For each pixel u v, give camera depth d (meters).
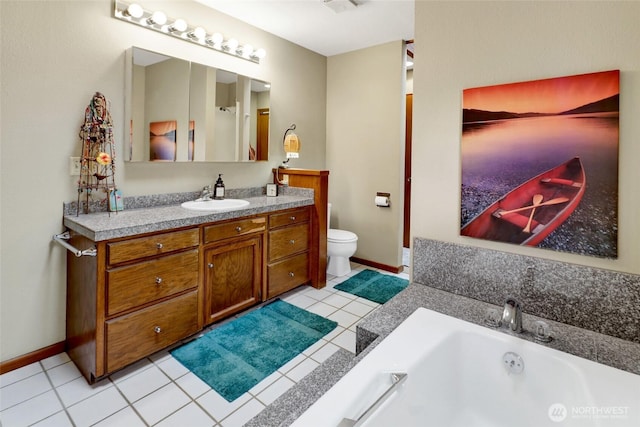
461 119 1.69
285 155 3.63
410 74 4.34
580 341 1.33
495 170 1.60
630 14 1.28
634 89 1.28
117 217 2.13
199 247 2.29
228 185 3.13
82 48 2.16
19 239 1.99
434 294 1.76
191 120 2.74
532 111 1.49
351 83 3.92
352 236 3.62
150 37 2.49
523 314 1.55
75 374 1.96
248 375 1.97
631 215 1.32
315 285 3.28
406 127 4.43
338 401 1.05
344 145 4.04
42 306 2.10
